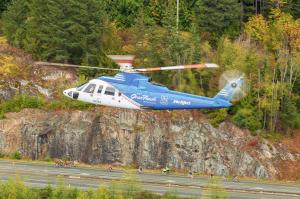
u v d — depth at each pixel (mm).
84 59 192875
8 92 187375
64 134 180375
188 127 181500
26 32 198000
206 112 185500
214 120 183000
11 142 179500
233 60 189625
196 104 106562
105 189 126500
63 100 186125
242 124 183750
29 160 175750
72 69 194375
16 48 197875
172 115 183125
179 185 146250
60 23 192250
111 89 108125
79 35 193000
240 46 193625
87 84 109750
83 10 191875
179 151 179000
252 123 183750
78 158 179250
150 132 180750
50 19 193250
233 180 165625
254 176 176125
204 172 177125
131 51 194625
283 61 190875
